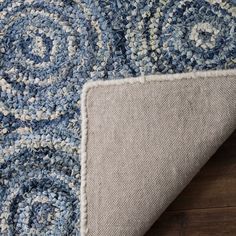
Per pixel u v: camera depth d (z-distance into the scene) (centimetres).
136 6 93
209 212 85
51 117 91
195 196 86
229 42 90
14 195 89
